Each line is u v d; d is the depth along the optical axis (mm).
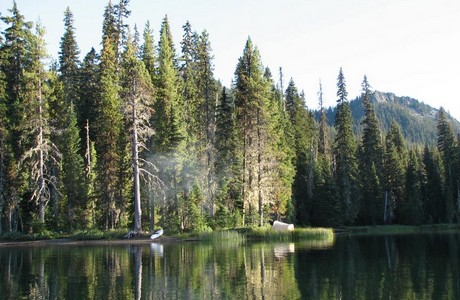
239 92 50531
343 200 68312
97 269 20328
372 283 16562
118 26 59344
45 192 40562
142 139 44906
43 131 41344
